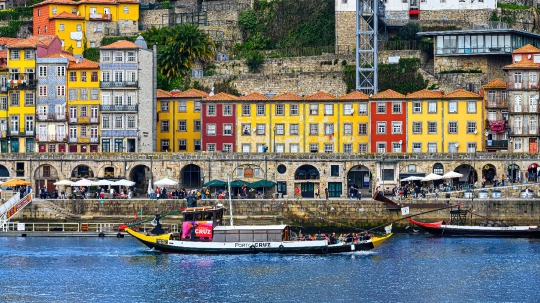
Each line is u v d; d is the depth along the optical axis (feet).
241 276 542.16
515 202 649.61
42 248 610.24
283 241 589.32
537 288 515.91
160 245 594.65
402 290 514.27
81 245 620.08
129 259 581.94
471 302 494.18
